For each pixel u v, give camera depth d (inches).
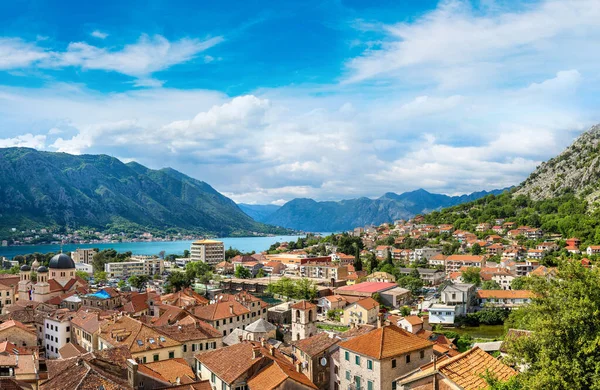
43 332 6171.3
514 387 1966.0
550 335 2101.4
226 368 3275.1
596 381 1872.5
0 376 2358.5
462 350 5964.6
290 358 4192.9
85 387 2418.8
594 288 2156.7
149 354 4320.9
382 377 3031.5
